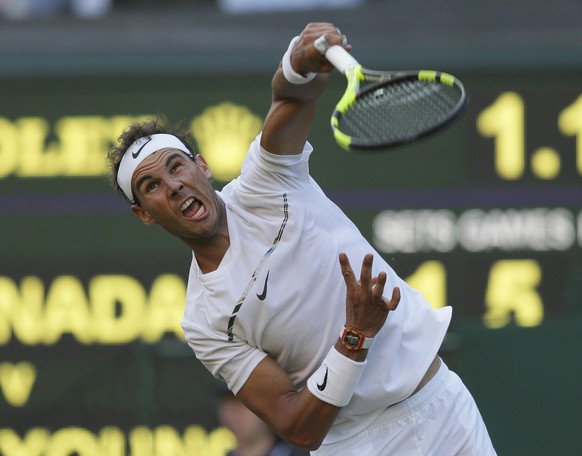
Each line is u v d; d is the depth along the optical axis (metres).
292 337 13.47
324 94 27.95
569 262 27.98
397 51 27.98
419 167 28.03
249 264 13.32
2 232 27.95
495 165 28.09
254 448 19.19
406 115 13.21
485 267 27.98
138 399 27.44
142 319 27.73
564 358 24.48
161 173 13.27
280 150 13.23
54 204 27.92
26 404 27.70
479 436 14.07
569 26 29.52
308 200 13.55
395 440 13.84
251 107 27.89
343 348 12.96
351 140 12.33
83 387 27.56
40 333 27.83
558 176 28.09
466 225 28.05
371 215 28.06
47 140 27.95
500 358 24.64
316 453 14.30
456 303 27.92
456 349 25.05
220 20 29.66
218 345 13.64
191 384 26.73
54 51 28.22
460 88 12.34
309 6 31.38
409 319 13.84
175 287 27.78
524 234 27.97
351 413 13.84
